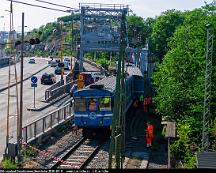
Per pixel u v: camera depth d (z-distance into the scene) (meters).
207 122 27.98
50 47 153.25
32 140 30.11
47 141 32.97
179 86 36.06
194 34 39.75
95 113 33.94
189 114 34.03
